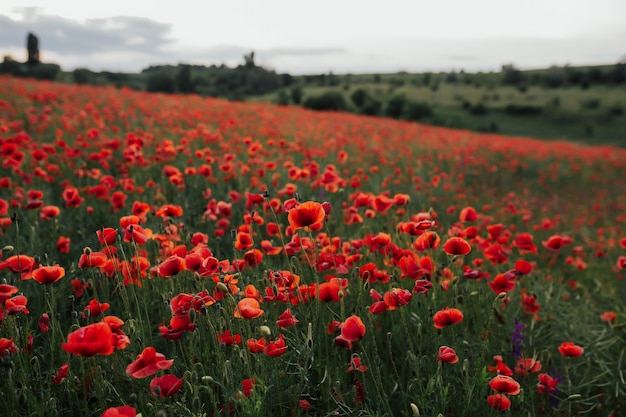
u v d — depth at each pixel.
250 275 3.36
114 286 3.31
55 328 2.70
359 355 2.78
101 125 9.28
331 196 6.11
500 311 3.68
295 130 13.13
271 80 66.44
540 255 6.27
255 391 2.18
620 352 3.95
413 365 2.73
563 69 94.50
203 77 67.94
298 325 2.98
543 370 3.35
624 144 44.72
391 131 17.42
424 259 3.05
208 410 2.42
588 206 12.26
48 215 3.62
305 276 3.53
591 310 4.96
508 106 62.47
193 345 2.57
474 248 5.32
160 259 3.25
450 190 9.37
